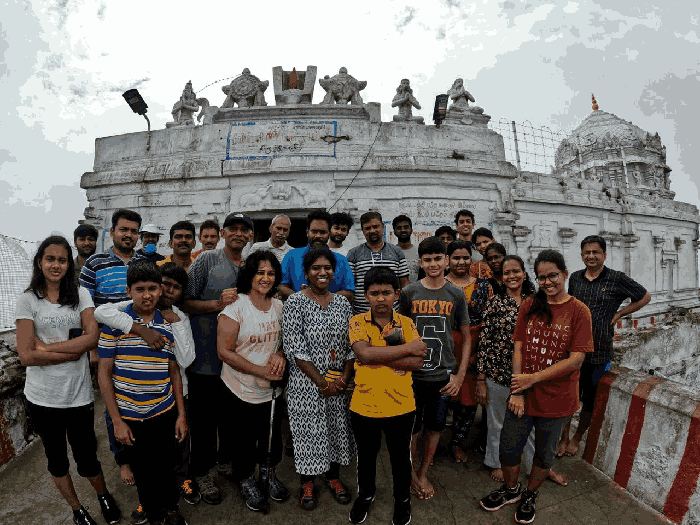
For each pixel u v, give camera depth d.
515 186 10.84
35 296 2.75
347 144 8.82
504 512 3.07
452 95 10.20
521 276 3.56
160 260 4.37
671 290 15.04
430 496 3.25
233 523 2.94
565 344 2.88
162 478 2.74
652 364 7.87
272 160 8.61
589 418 3.80
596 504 3.14
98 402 5.23
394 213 8.80
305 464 2.98
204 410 3.22
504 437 3.03
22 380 4.10
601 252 3.85
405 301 3.43
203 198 8.84
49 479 3.58
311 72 9.67
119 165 9.44
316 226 3.78
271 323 3.13
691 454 2.89
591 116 20.28
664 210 14.72
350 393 3.38
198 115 9.98
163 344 2.77
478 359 3.64
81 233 4.89
